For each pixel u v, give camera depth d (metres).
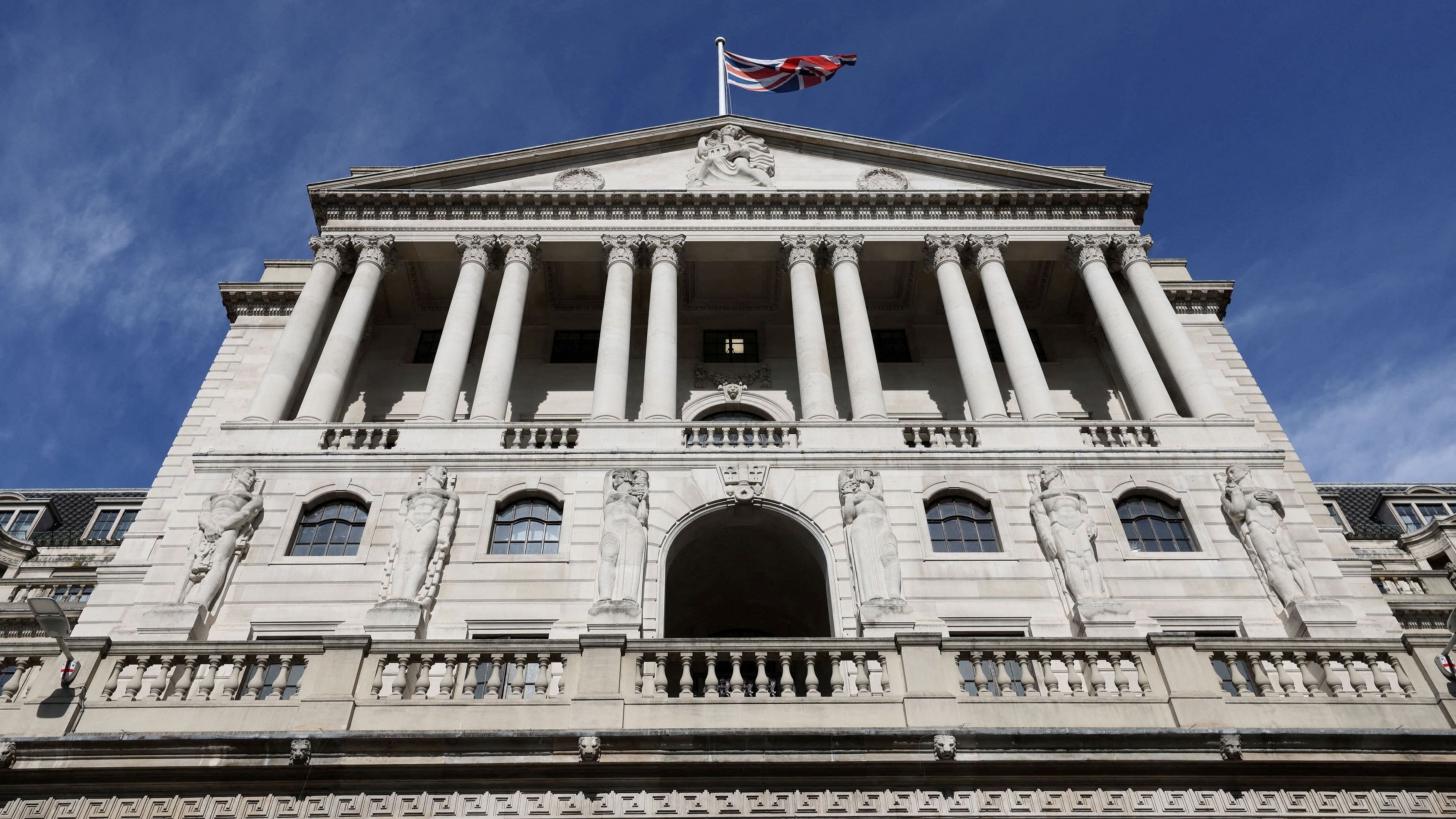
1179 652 18.59
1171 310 32.81
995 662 18.69
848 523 24.66
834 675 19.06
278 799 16.48
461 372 30.80
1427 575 36.19
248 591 23.64
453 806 16.44
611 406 29.36
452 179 35.81
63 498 48.12
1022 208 35.50
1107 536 25.19
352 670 17.97
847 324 32.16
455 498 25.38
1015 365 31.03
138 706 17.66
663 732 16.73
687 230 34.56
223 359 34.72
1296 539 25.19
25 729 17.19
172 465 31.09
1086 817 16.61
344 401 33.56
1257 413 33.69
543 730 16.83
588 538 24.97
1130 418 33.56
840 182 36.38
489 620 23.03
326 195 34.69
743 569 27.47
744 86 40.34
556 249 34.56
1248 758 16.97
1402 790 17.06
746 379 35.75
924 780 16.81
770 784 16.73
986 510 26.19
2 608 32.47
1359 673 18.84
